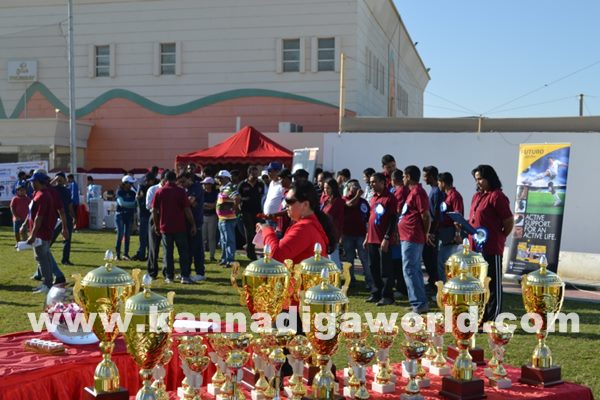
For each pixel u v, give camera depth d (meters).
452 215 7.36
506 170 14.14
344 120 15.86
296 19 24.28
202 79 25.25
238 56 24.88
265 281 3.07
